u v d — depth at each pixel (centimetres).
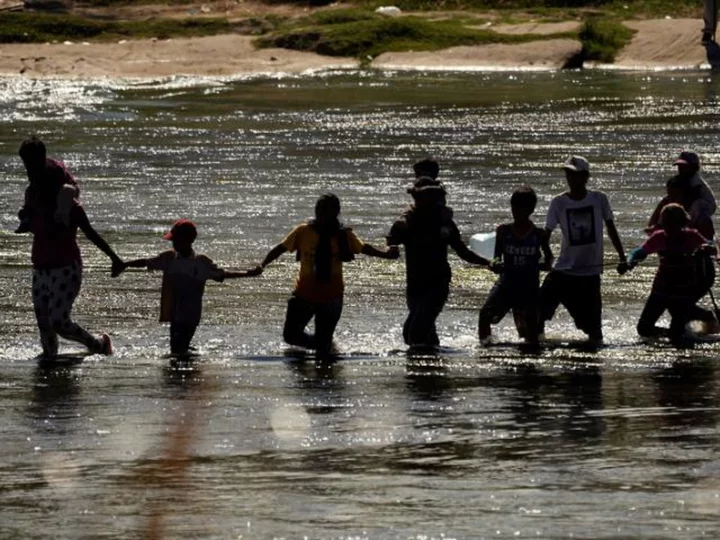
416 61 13762
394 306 4106
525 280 3638
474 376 3241
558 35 14225
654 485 2334
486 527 2111
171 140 8331
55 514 2197
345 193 6359
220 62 13550
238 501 2259
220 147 8019
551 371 3294
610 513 2177
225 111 9962
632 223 5494
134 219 5634
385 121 9306
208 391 3078
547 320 3812
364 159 7519
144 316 3978
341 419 2812
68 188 3403
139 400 2986
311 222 3528
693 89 11400
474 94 11131
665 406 2923
